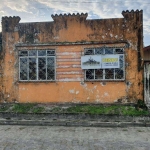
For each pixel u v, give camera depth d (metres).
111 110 10.55
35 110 10.96
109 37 11.37
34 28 11.90
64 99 11.77
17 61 12.09
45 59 11.89
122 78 11.44
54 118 10.43
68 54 11.73
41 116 10.51
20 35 12.01
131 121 9.90
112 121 9.97
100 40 11.43
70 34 11.66
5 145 7.15
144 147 6.86
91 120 10.16
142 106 10.79
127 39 11.28
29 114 10.60
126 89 11.38
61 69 11.80
